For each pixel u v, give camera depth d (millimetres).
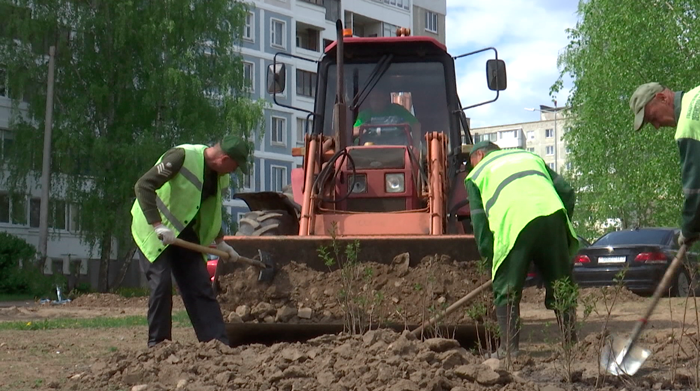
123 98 33000
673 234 19094
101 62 32656
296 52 57125
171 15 32438
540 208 7133
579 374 6258
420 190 9398
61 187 33625
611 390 5906
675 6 28750
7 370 7117
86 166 32625
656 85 6133
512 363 6891
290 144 56344
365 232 9125
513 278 7199
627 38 29297
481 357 7238
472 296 7559
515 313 7219
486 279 8148
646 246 18375
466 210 9812
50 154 32219
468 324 8039
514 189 7242
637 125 6176
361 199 9430
